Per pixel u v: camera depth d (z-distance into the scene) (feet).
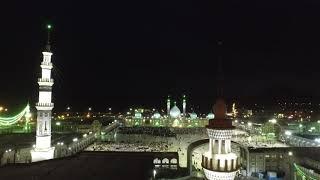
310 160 200.23
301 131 467.52
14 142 350.43
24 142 351.25
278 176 234.79
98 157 194.29
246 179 233.35
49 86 254.06
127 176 151.33
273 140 411.95
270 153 249.34
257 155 248.11
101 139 456.04
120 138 471.21
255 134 461.78
